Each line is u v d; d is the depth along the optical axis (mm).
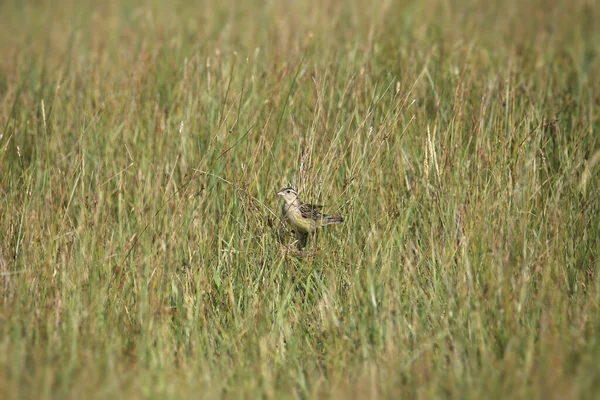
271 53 26969
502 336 15625
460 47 27641
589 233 18984
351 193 19234
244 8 37781
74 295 16719
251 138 21391
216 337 17109
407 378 14609
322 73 23750
